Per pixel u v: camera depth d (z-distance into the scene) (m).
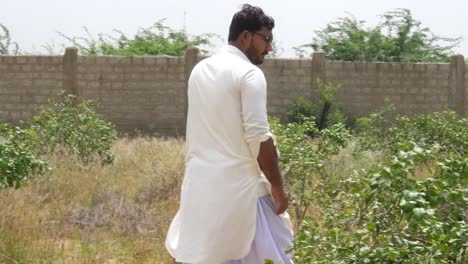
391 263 4.86
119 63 24.59
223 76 5.14
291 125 11.28
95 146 14.95
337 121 23.75
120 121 24.70
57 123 15.22
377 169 5.37
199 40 28.02
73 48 24.55
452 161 5.29
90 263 7.83
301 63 24.53
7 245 8.04
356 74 24.62
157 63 24.56
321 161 10.23
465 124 16.66
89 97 24.69
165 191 11.84
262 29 5.33
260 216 5.23
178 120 24.58
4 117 24.73
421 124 16.12
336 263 5.00
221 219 5.12
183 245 5.23
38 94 24.67
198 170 5.22
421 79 24.75
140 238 9.10
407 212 4.76
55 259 7.93
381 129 16.77
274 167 5.09
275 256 5.19
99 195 11.34
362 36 27.42
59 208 10.48
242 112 5.10
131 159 15.38
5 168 9.16
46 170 10.66
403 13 27.28
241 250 5.17
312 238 5.15
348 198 5.88
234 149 5.14
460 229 4.80
